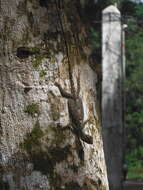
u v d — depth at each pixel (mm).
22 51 3744
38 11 3811
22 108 3719
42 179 3674
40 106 3729
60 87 3783
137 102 21156
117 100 13406
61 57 3826
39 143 3693
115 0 13773
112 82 13469
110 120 13344
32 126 3705
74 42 3939
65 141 3746
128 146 21703
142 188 17125
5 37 3752
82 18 4156
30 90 3730
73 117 3795
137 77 21125
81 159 3793
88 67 4012
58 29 3861
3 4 3775
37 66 3750
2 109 3723
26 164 3678
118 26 13539
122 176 13195
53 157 3701
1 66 3744
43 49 3775
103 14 13586
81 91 3895
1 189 3680
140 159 21859
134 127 21375
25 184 3668
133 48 20828
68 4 4008
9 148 3691
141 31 17781
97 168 3904
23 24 3766
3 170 3684
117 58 13523
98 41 20109
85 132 3844
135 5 16781
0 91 3734
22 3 3783
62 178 3715
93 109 3986
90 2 20172
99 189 3879
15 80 3734
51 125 3730
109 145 13266
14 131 3703
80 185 3771
